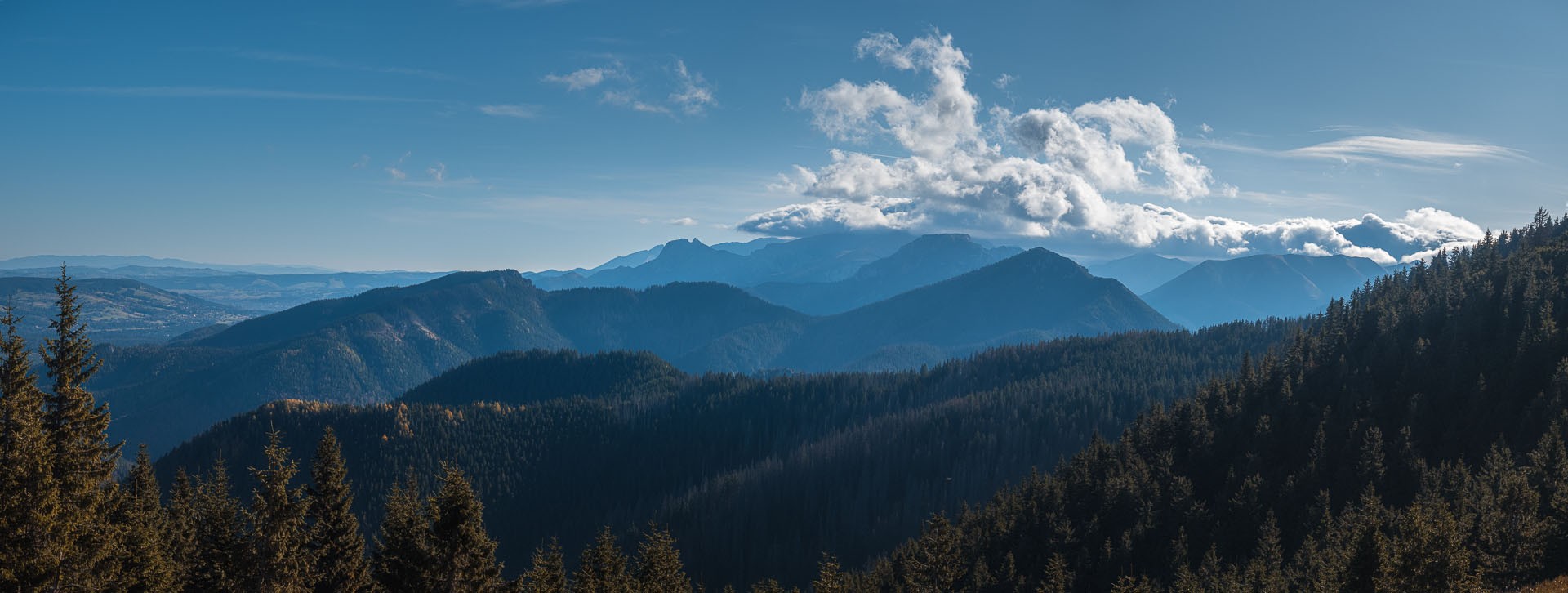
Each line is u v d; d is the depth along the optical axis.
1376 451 132.38
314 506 69.06
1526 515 86.31
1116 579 135.25
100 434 60.66
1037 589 134.12
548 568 93.81
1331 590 83.19
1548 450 105.75
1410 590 70.56
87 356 60.81
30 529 47.59
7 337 51.00
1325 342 194.25
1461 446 136.75
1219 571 122.81
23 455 49.22
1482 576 81.69
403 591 58.56
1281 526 131.38
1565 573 78.62
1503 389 142.25
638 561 105.19
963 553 155.62
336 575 69.56
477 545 58.94
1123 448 175.25
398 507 77.50
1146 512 145.88
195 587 69.06
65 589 49.84
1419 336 168.75
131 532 59.25
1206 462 161.62
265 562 62.81
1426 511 91.25
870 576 155.75
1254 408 170.88
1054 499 163.88
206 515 77.19
